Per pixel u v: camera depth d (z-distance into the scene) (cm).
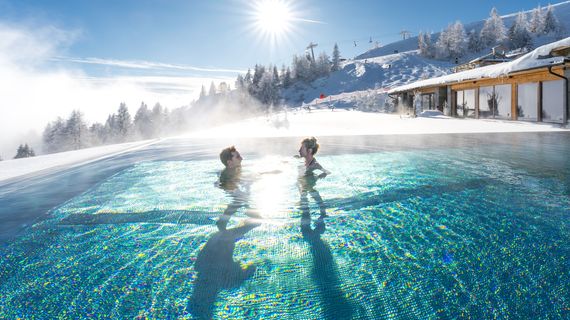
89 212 283
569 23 10294
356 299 136
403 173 426
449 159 531
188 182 414
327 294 141
